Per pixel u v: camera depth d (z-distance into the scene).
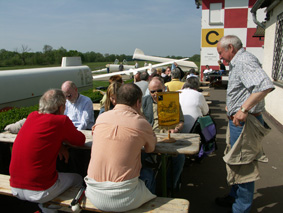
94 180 1.95
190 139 2.56
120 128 1.93
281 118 5.52
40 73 7.50
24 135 2.18
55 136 2.20
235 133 2.34
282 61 5.53
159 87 3.16
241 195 2.43
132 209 1.99
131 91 2.10
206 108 3.74
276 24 5.84
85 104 3.78
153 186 2.44
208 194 3.22
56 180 2.29
